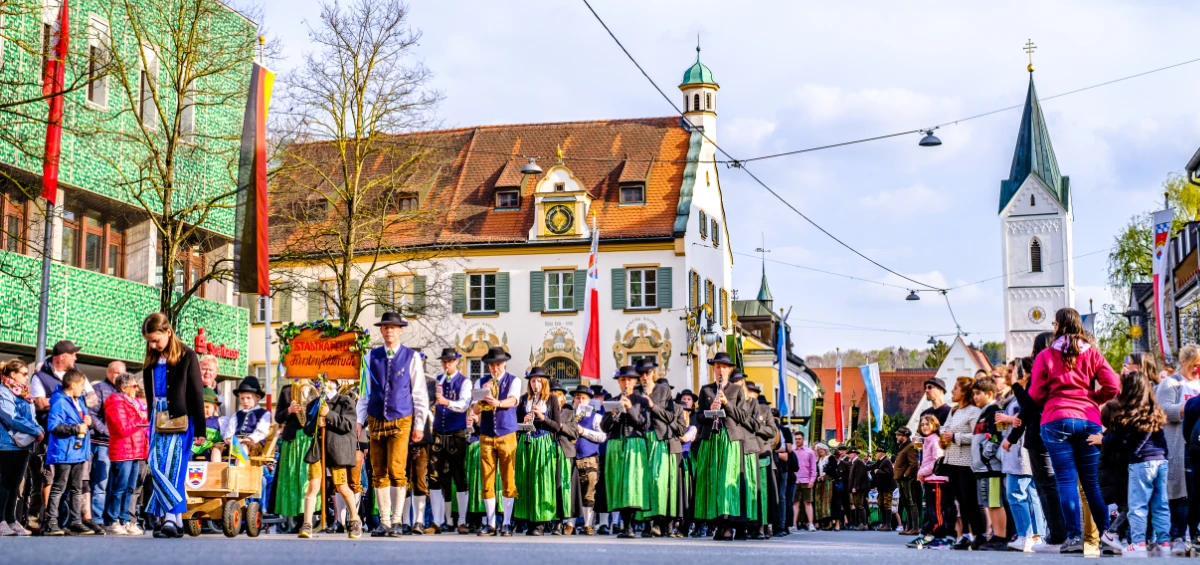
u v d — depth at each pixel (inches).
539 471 733.3
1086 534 515.2
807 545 566.9
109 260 1256.2
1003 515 629.9
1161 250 1408.7
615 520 906.1
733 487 685.9
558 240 2201.0
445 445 714.8
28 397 575.8
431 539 561.0
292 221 1557.6
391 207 2204.7
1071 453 475.8
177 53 1157.7
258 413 728.3
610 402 715.4
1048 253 4451.3
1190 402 530.3
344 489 593.0
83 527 585.3
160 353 481.4
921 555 438.0
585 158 2331.4
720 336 2369.6
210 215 1328.7
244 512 586.6
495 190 2276.1
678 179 2276.1
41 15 1080.2
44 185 950.4
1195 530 553.9
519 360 2194.9
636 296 2201.0
